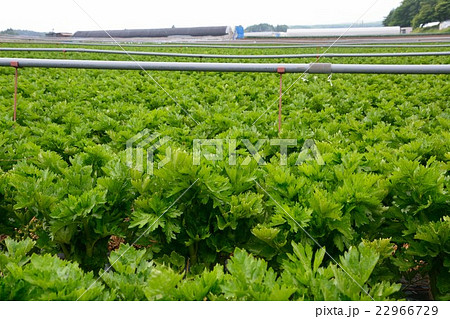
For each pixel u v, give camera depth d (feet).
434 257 6.34
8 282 4.50
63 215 6.07
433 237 5.91
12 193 7.14
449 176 7.12
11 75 25.89
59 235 6.37
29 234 7.22
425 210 6.54
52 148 10.34
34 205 6.60
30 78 23.43
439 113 15.12
